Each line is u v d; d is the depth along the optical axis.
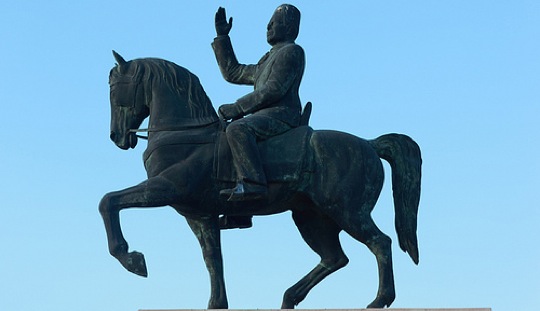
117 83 12.84
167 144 12.37
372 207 12.77
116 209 11.88
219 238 12.70
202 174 12.31
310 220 13.05
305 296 12.88
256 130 12.39
